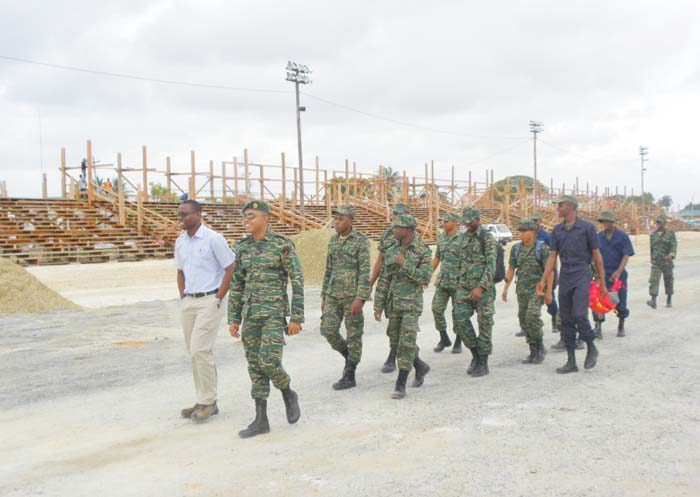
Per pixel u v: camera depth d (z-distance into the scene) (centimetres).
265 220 500
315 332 981
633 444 455
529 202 6328
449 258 773
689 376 667
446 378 677
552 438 471
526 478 395
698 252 3584
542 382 651
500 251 684
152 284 1916
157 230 2991
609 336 927
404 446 458
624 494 370
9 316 1186
